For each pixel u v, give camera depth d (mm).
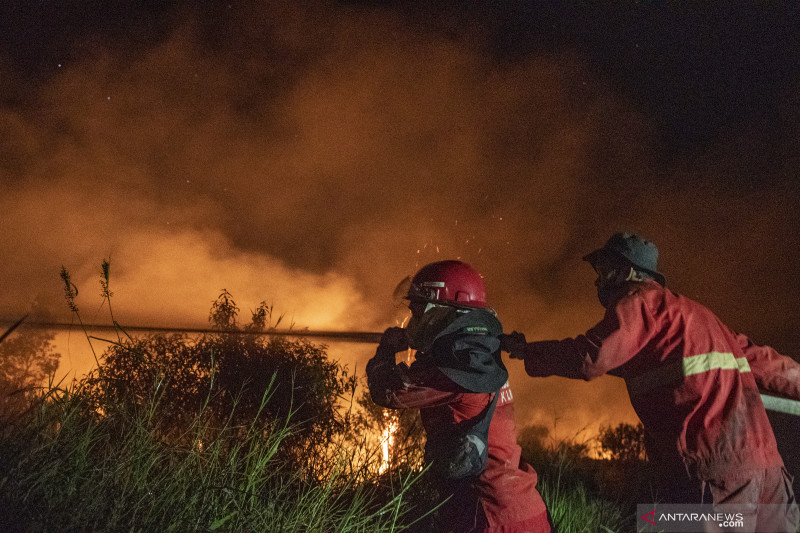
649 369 2893
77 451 2463
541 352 2889
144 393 3242
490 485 2787
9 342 3602
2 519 2039
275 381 3479
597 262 3188
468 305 2873
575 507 3996
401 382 2818
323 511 2885
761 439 2793
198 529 2387
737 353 2943
